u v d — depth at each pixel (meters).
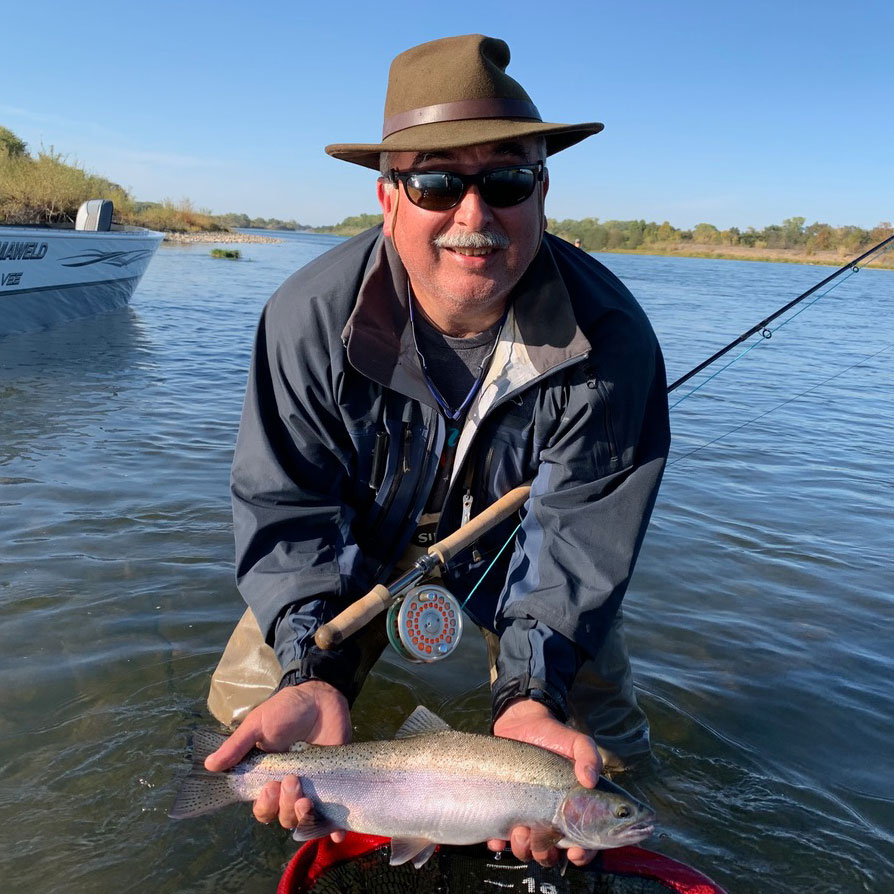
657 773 1.14
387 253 1.04
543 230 1.02
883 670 1.43
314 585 1.04
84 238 4.75
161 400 3.16
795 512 2.22
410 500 1.10
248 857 0.97
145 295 7.12
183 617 1.47
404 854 0.89
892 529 2.13
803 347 5.71
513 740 0.89
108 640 1.39
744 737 1.23
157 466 2.31
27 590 1.53
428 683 1.36
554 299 1.03
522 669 0.99
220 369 3.91
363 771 0.89
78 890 0.90
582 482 1.06
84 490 2.07
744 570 1.82
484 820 0.87
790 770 1.16
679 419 3.34
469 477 1.10
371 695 1.31
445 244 0.94
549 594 1.01
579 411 1.03
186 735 1.16
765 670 1.42
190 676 1.30
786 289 13.38
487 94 0.93
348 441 1.09
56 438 2.53
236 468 1.08
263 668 1.17
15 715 1.19
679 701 1.31
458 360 1.07
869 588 1.76
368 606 1.00
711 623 1.57
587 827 0.84
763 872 0.97
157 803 1.04
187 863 0.95
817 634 1.55
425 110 0.93
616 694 1.17
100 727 1.17
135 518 1.91
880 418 3.55
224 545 1.78
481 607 1.18
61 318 4.90
